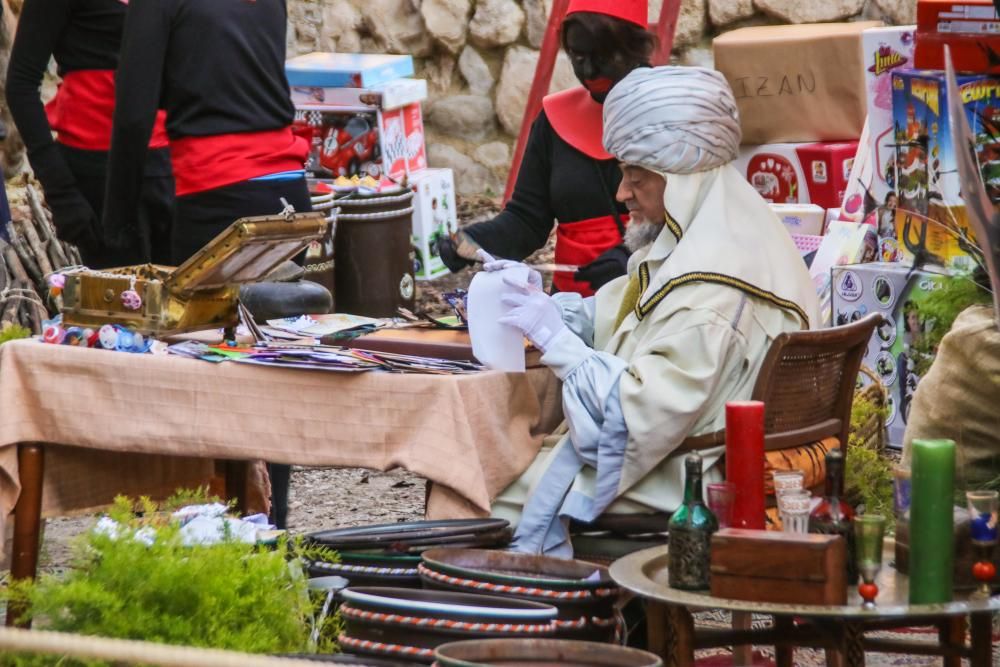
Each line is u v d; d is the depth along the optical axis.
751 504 10.22
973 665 10.55
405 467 12.01
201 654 7.71
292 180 16.52
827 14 31.73
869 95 20.09
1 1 25.88
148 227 19.59
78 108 19.44
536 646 9.57
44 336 13.21
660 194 13.03
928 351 18.70
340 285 24.94
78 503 13.83
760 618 14.84
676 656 9.92
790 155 22.86
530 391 13.05
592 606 10.73
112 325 13.05
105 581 10.48
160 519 11.76
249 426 12.52
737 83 23.08
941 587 9.50
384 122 29.31
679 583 9.91
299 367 12.26
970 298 17.41
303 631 10.95
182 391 12.59
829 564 9.38
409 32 34.00
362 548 11.70
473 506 12.21
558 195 15.68
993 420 14.85
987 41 17.52
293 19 34.03
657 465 12.43
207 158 15.96
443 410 12.03
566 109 15.80
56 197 18.20
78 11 19.08
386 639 10.41
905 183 19.34
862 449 15.59
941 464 9.45
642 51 14.92
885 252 20.03
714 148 12.79
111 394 12.74
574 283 15.73
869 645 11.09
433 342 13.38
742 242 12.67
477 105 34.12
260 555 10.87
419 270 29.66
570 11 15.07
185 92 15.89
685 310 12.25
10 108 18.02
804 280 13.03
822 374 12.56
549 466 12.64
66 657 10.08
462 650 9.52
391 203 25.03
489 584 10.90
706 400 12.09
